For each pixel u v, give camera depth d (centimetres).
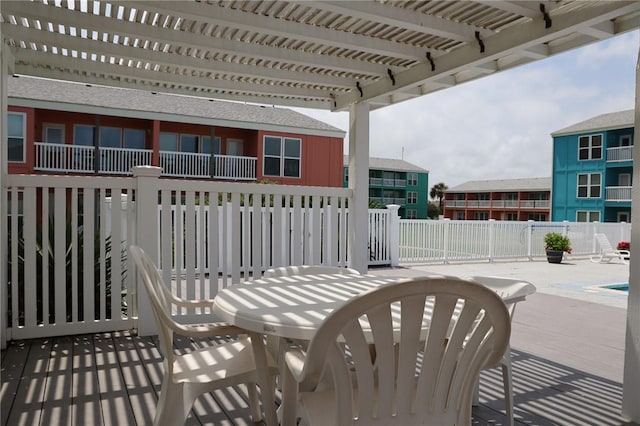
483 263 1071
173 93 479
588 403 264
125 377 289
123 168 1407
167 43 350
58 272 377
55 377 288
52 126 1355
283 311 179
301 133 1609
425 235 1023
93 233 385
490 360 150
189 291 417
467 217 3484
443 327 138
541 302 590
